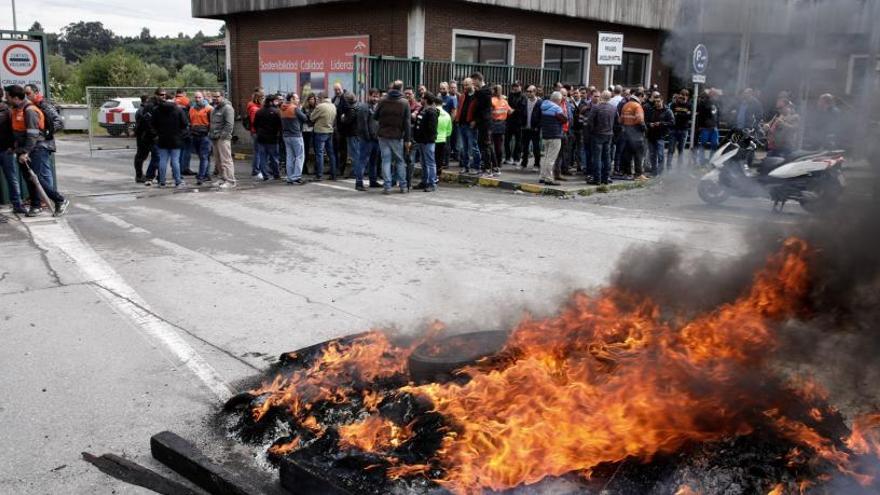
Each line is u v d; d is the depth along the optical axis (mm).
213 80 49969
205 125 12938
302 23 18141
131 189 12523
